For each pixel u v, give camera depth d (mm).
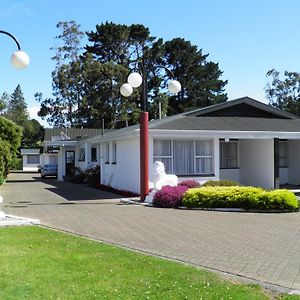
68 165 37344
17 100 99688
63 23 60625
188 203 14414
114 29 60781
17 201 17484
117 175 21922
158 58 61000
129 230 10352
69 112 59438
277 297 5527
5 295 5469
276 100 61062
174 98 63406
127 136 18906
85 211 13930
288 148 23156
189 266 6949
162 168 16297
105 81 56281
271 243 8781
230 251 8094
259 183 21172
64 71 58625
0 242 8656
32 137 86188
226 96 68062
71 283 5977
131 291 5648
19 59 10914
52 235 9516
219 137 18344
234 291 5652
